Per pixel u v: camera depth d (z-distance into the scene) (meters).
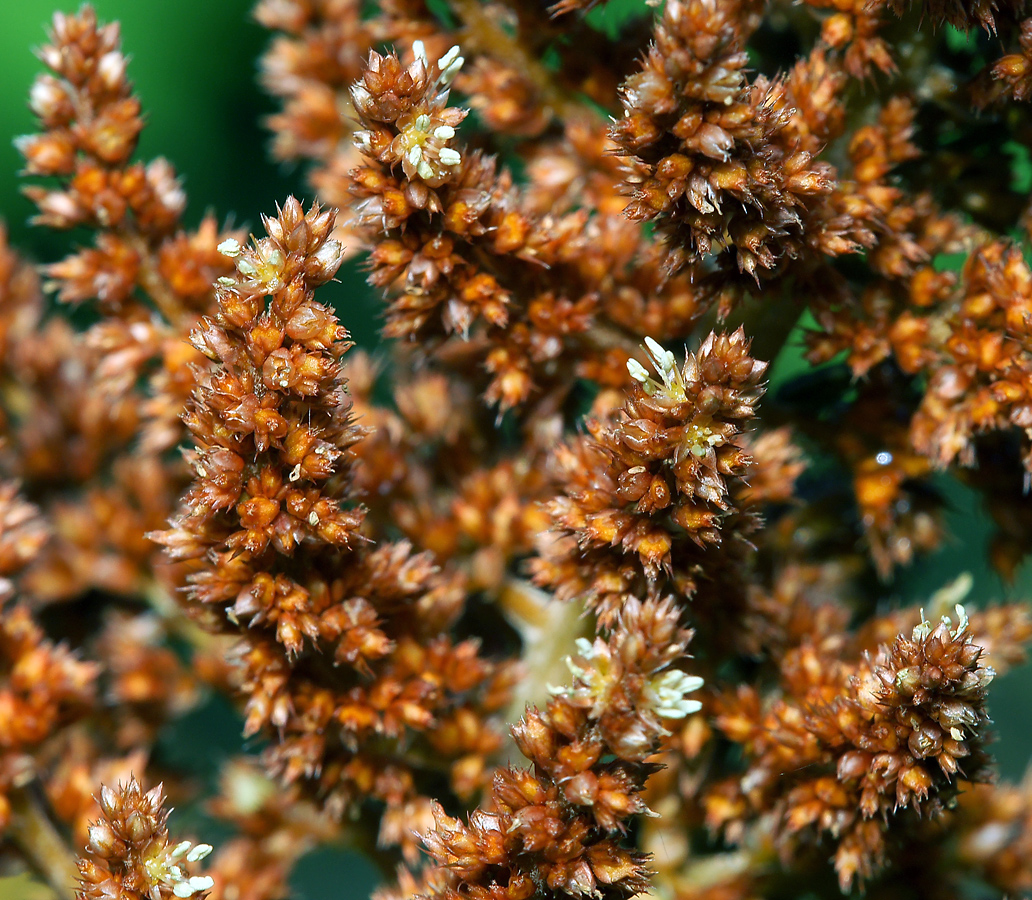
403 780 0.17
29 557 0.18
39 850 0.18
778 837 0.17
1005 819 0.18
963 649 0.16
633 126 0.16
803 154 0.16
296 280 0.16
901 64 0.17
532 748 0.16
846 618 0.18
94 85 0.18
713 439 0.16
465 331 0.17
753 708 0.17
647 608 0.16
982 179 0.18
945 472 0.18
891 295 0.17
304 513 0.16
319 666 0.17
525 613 0.18
